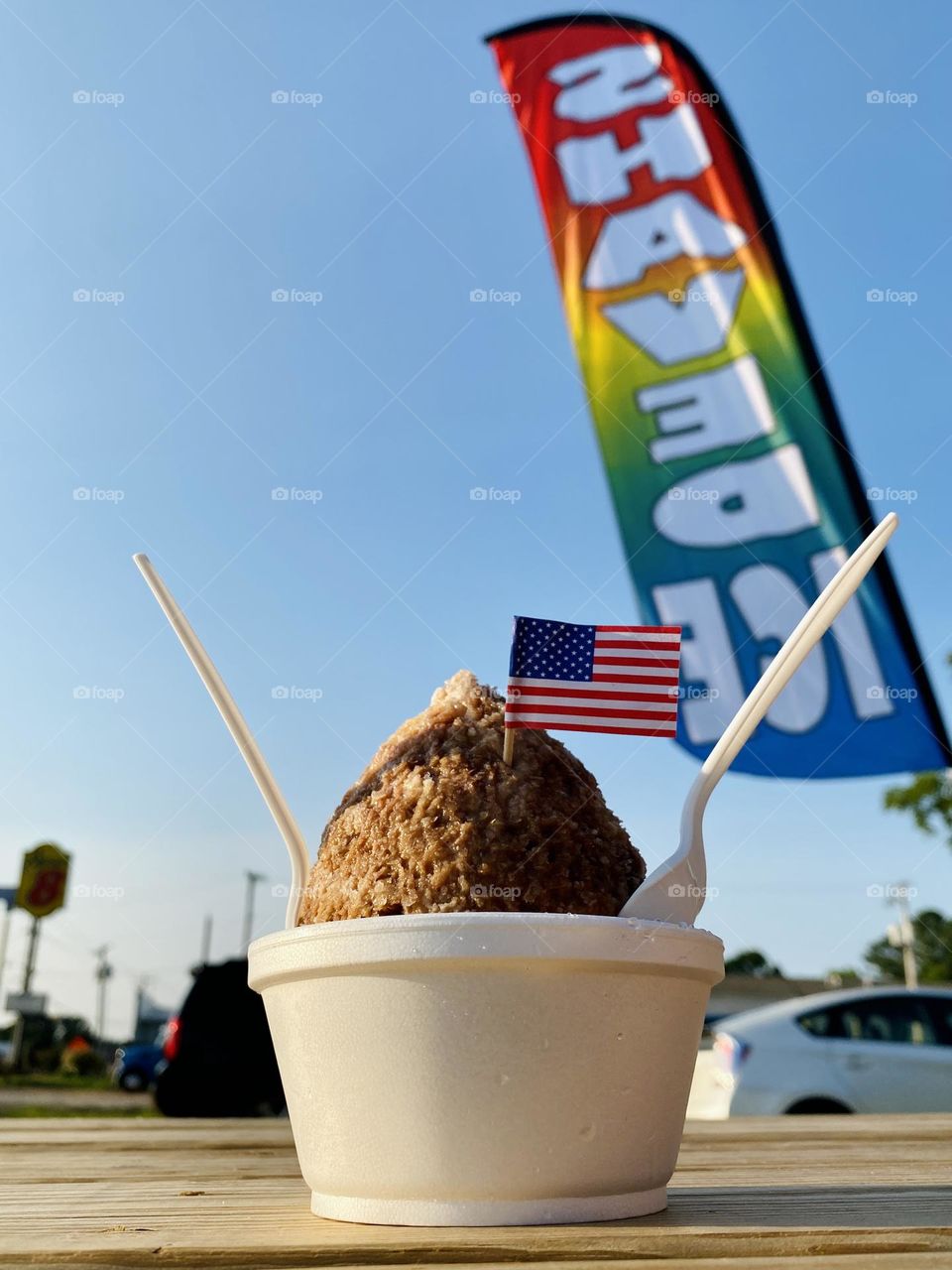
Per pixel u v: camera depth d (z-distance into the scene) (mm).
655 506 8484
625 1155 1390
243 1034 9500
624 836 1589
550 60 8844
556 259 8773
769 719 8062
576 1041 1351
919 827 13297
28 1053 29094
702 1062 6578
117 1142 2855
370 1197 1389
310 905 1556
